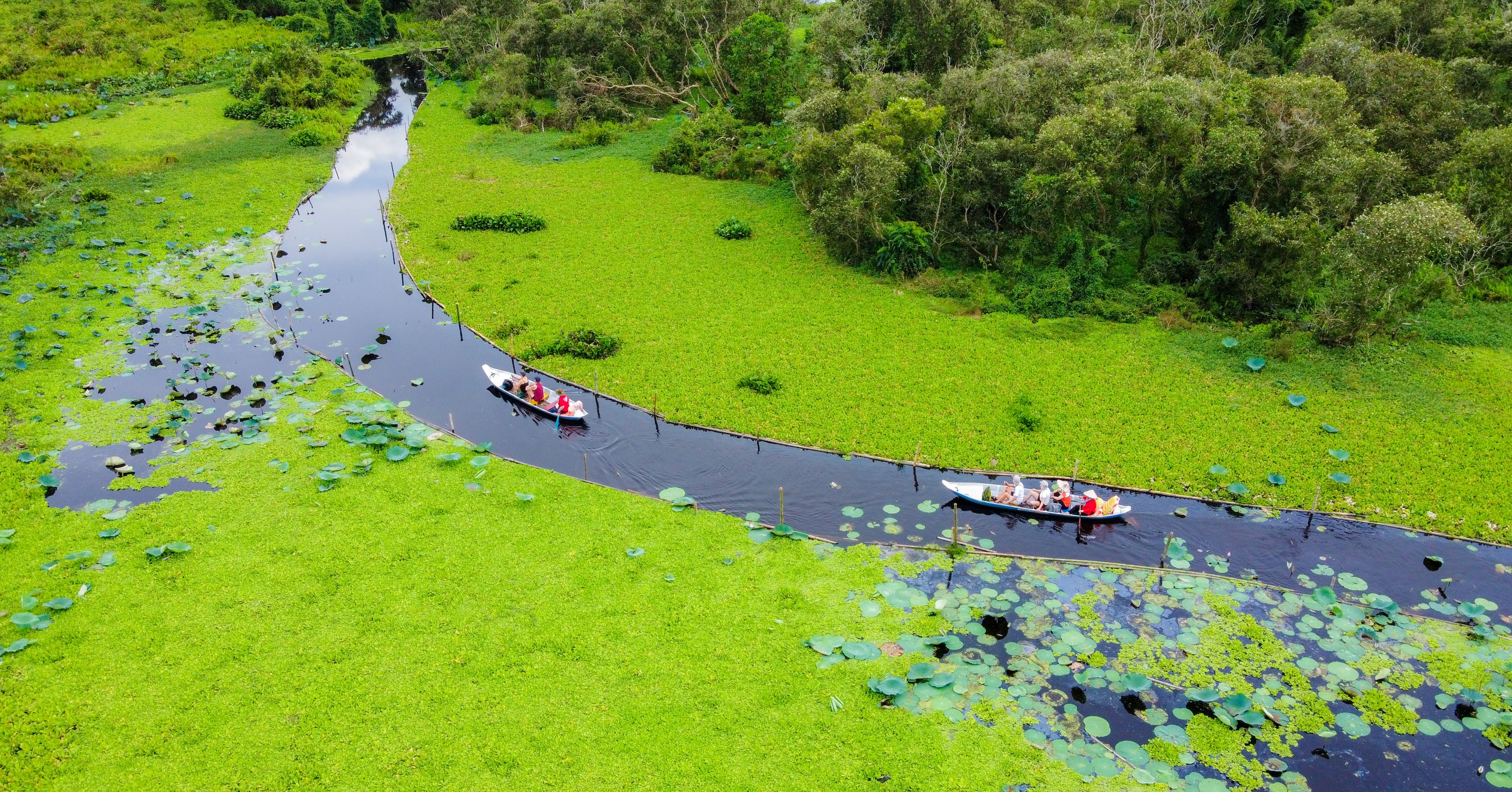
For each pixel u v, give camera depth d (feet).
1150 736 60.90
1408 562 77.66
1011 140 128.16
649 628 68.90
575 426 98.43
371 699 61.77
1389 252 98.58
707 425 97.81
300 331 118.11
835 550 78.89
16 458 87.56
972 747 59.31
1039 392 102.22
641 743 58.95
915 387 103.55
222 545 76.84
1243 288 114.83
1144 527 82.64
